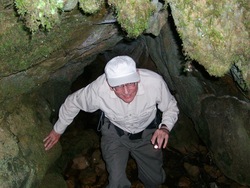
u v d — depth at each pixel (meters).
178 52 3.53
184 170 4.46
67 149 4.61
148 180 3.25
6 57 2.42
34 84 3.21
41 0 1.76
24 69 2.75
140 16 2.02
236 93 3.45
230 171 3.92
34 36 2.37
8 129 2.94
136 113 2.74
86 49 3.29
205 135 4.20
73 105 2.85
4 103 3.01
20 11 1.85
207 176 4.29
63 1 1.92
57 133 3.11
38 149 3.20
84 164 4.46
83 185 4.18
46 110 3.78
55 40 2.60
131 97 2.52
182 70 3.74
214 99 3.79
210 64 2.09
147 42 4.18
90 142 4.84
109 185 3.03
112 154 2.98
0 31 2.19
